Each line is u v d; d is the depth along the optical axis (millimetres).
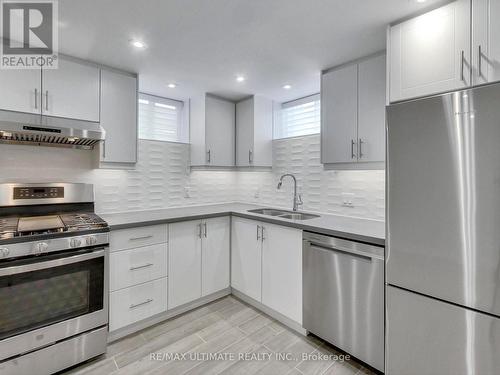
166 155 2963
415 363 1452
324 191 2686
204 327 2289
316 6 1532
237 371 1782
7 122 1734
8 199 2033
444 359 1347
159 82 2672
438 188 1331
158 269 2305
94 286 1869
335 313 1909
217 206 3256
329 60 2195
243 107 3152
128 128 2416
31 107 1929
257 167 3068
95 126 2148
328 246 1938
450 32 1445
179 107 3256
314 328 2055
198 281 2584
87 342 1839
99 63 2250
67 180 2342
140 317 2205
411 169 1421
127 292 2129
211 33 1813
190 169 3158
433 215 1353
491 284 1191
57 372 1744
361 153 2092
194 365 1836
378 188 2287
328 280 1942
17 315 1594
